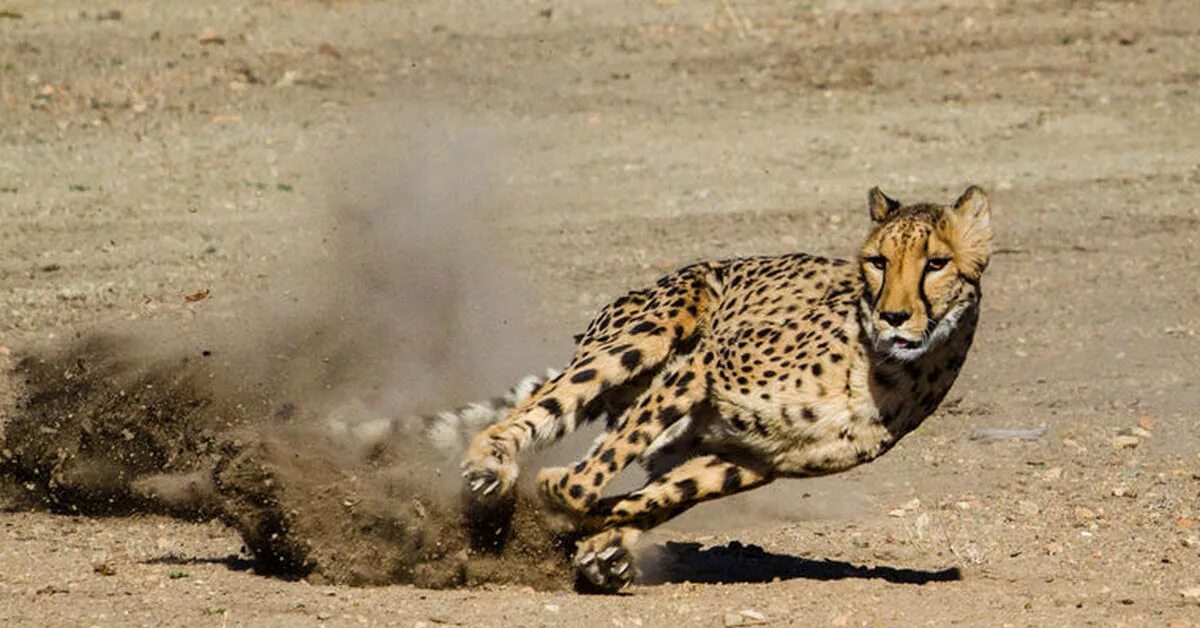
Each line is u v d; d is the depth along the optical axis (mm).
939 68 32094
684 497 12141
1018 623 11508
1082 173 27156
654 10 34781
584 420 13266
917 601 12031
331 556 12227
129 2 34312
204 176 25812
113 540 13516
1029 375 19109
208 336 18000
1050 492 15344
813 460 12070
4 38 31797
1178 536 14102
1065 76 31844
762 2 35312
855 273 12438
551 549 12617
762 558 13570
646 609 11648
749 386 12016
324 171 26000
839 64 32125
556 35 33156
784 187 26156
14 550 13031
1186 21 34594
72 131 27812
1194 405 18062
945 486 15555
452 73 30938
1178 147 28531
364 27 33188
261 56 31250
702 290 13344
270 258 21984
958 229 11680
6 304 20188
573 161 27031
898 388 11930
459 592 12258
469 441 12906
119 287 20859
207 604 11469
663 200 25359
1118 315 21234
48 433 14391
